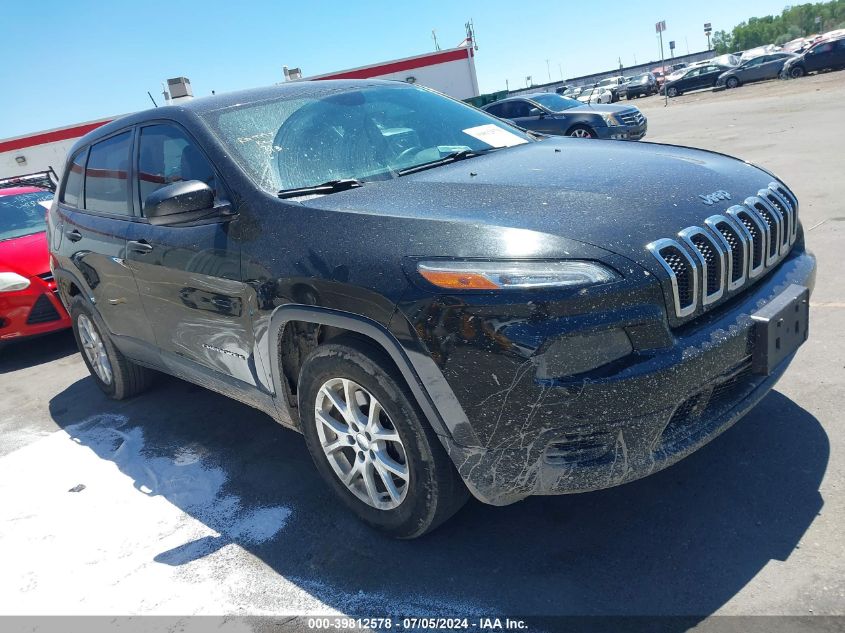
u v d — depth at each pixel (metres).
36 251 5.89
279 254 2.54
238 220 2.74
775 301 2.34
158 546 2.86
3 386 5.46
